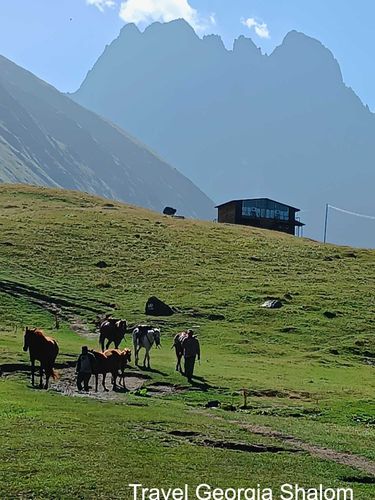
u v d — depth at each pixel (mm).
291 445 26922
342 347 63625
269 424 31891
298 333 68438
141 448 22781
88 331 66625
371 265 104750
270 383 45094
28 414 26203
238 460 23156
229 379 45250
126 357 40000
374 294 85000
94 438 23203
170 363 51156
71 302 75375
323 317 74188
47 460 20047
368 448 28078
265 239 120125
